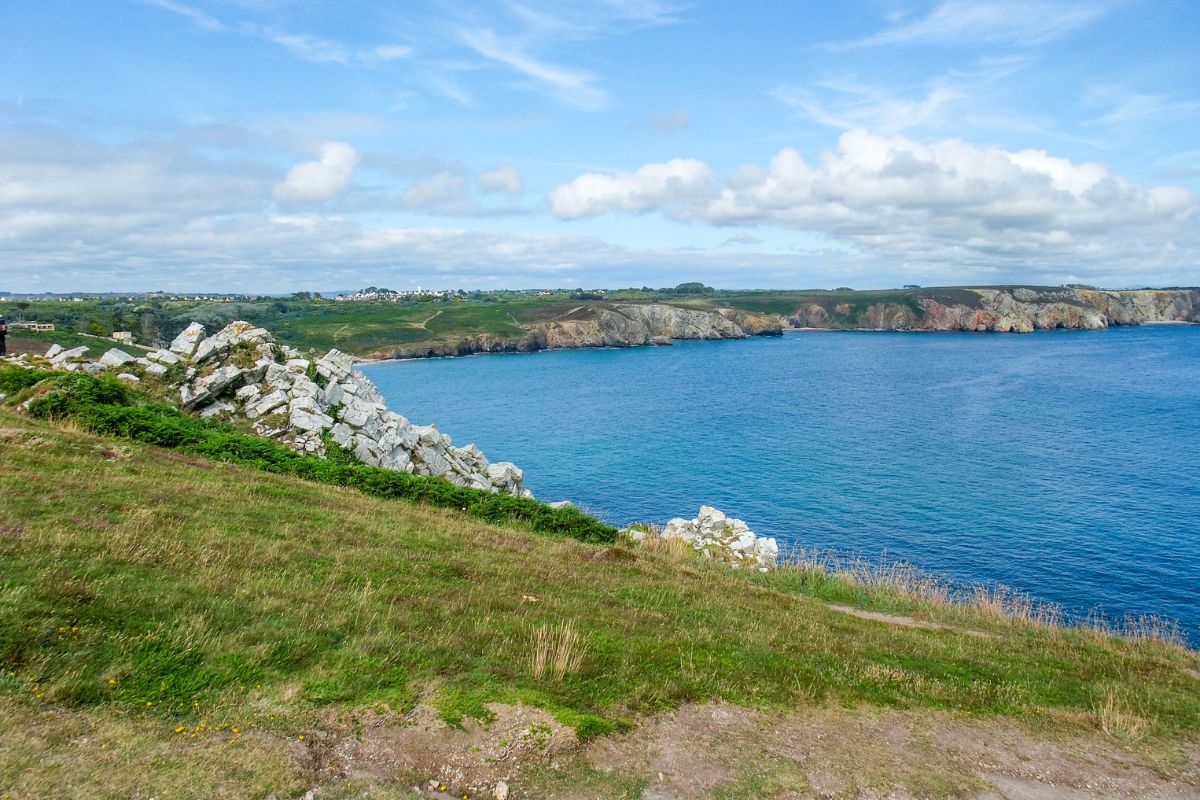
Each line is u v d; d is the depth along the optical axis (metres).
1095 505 48.03
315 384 33.91
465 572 16.95
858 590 24.95
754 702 11.66
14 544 12.00
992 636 20.03
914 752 10.80
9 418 22.62
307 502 21.36
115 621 10.19
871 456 64.00
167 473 20.14
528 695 10.42
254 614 11.43
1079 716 12.95
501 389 119.06
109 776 7.28
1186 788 10.69
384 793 8.03
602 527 28.47
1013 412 85.25
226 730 8.54
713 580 22.34
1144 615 31.89
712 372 140.50
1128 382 110.56
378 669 10.45
